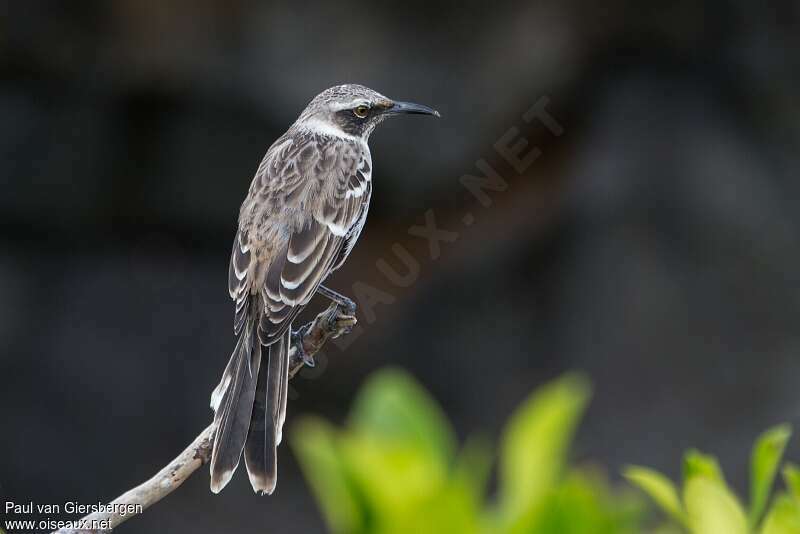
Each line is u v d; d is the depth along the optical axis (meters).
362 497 3.84
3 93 13.65
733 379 14.44
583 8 14.21
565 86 14.43
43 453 14.41
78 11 13.40
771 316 14.48
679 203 14.62
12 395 14.33
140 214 14.32
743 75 14.74
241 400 6.80
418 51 14.02
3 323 14.27
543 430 4.32
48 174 13.91
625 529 4.05
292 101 13.83
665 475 14.20
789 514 4.32
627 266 14.55
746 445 14.22
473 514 3.71
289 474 15.27
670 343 14.52
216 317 14.84
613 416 14.52
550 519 3.89
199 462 6.11
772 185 14.63
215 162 14.11
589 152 14.75
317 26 13.79
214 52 13.65
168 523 14.88
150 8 13.44
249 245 7.90
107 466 14.58
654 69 14.75
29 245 14.36
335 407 15.13
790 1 14.52
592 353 14.63
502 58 14.16
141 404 14.63
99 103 13.84
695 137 14.73
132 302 14.66
